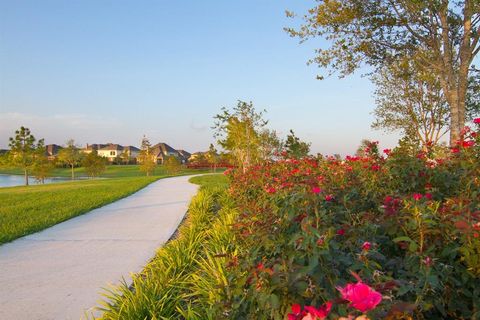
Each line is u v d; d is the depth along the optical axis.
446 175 4.96
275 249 3.11
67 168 83.12
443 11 11.80
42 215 9.88
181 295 3.88
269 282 2.26
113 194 15.62
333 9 12.66
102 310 3.59
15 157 43.16
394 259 3.00
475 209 3.30
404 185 5.16
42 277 4.95
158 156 104.50
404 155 5.32
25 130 43.38
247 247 4.09
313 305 2.12
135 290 4.04
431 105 19.73
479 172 4.61
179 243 5.57
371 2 12.59
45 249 6.41
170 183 24.09
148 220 9.24
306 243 2.45
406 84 19.98
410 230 3.05
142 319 3.34
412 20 12.50
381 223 3.26
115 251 6.21
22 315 3.82
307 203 3.51
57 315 3.82
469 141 5.09
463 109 12.34
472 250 2.68
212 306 3.00
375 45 13.71
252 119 20.89
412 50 13.64
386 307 1.82
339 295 2.26
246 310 2.65
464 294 2.82
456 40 13.27
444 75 12.70
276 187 5.40
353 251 2.87
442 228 2.90
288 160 9.04
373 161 6.27
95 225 8.62
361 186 5.39
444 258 2.91
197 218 7.91
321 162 8.02
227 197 10.41
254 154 19.78
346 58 13.45
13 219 9.28
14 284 4.70
